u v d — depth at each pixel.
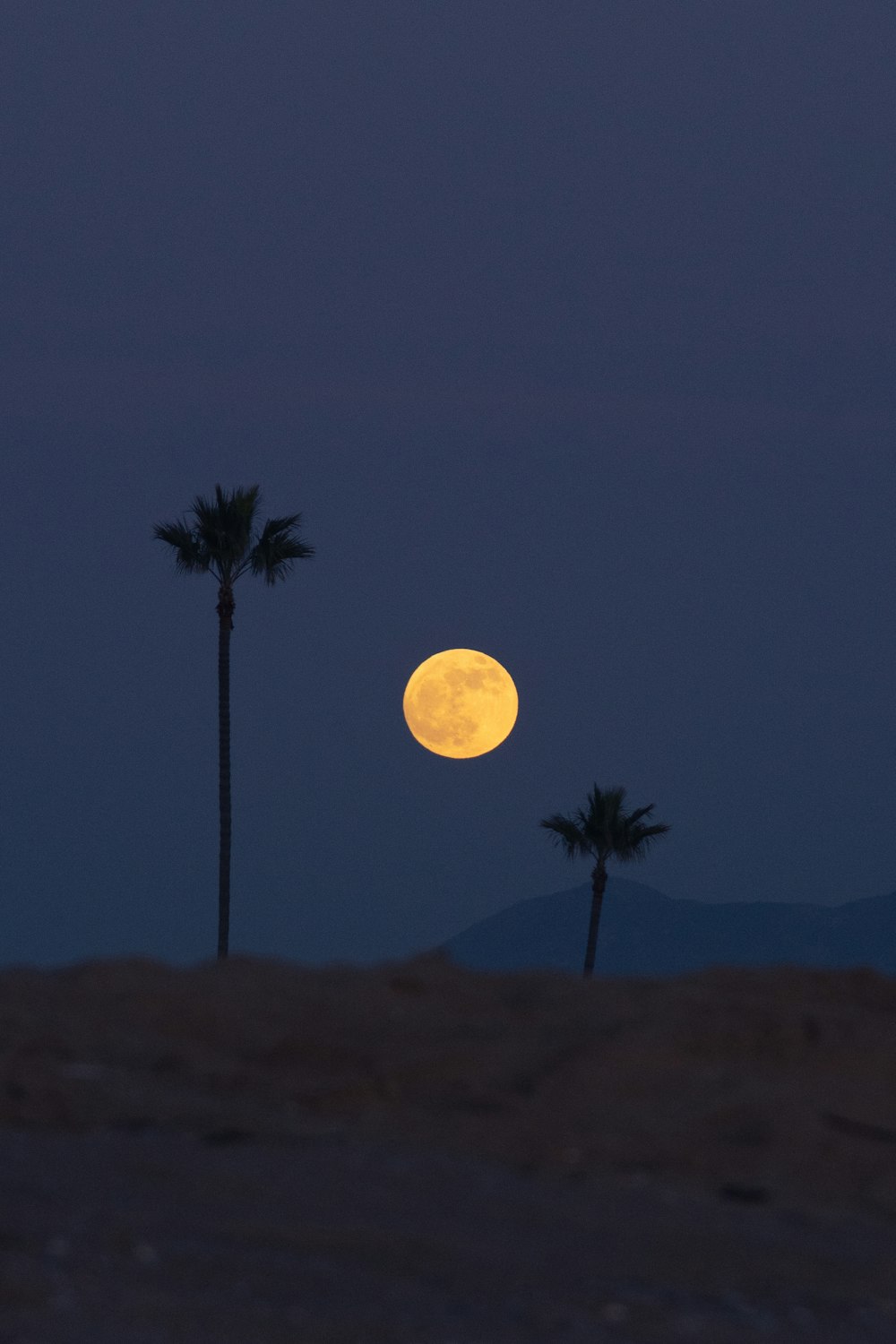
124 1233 32.19
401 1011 56.06
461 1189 37.78
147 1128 41.50
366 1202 35.94
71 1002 54.66
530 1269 32.66
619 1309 30.73
